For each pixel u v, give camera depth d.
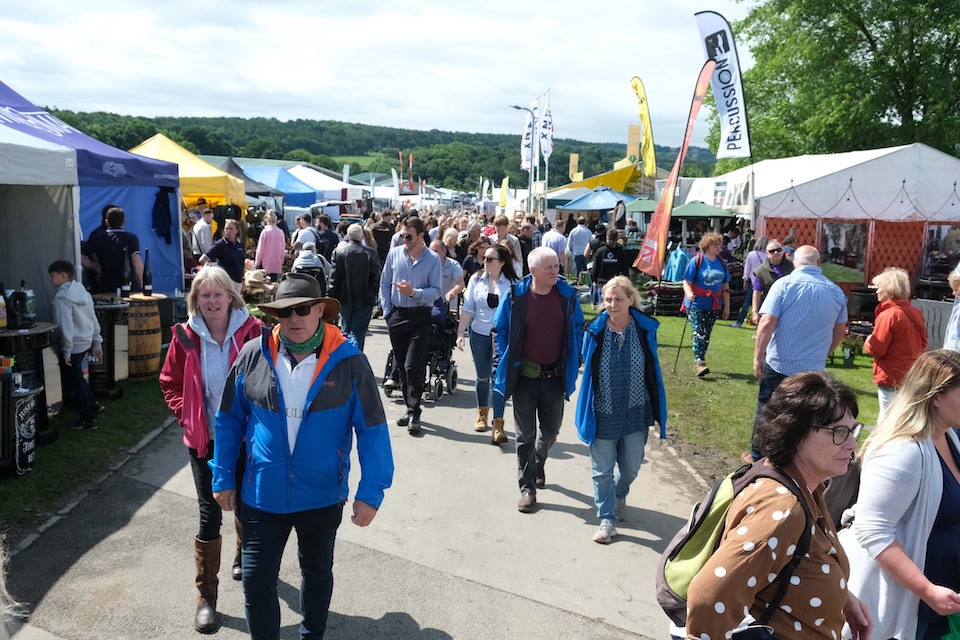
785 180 19.48
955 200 18.83
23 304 6.48
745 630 2.31
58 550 4.80
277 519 3.35
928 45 27.77
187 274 13.84
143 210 12.96
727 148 13.16
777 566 2.25
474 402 9.10
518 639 4.09
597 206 29.53
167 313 11.12
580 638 4.13
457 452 7.18
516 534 5.41
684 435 7.89
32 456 5.90
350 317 9.06
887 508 2.80
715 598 2.21
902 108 28.86
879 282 6.78
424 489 6.21
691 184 23.73
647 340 5.32
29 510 5.29
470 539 5.30
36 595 4.27
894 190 18.72
